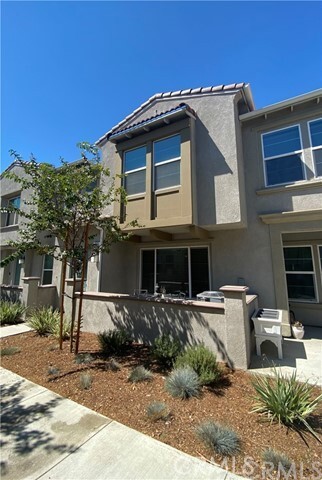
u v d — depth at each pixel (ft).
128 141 33.17
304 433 10.67
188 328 20.51
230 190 26.40
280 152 28.50
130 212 31.42
